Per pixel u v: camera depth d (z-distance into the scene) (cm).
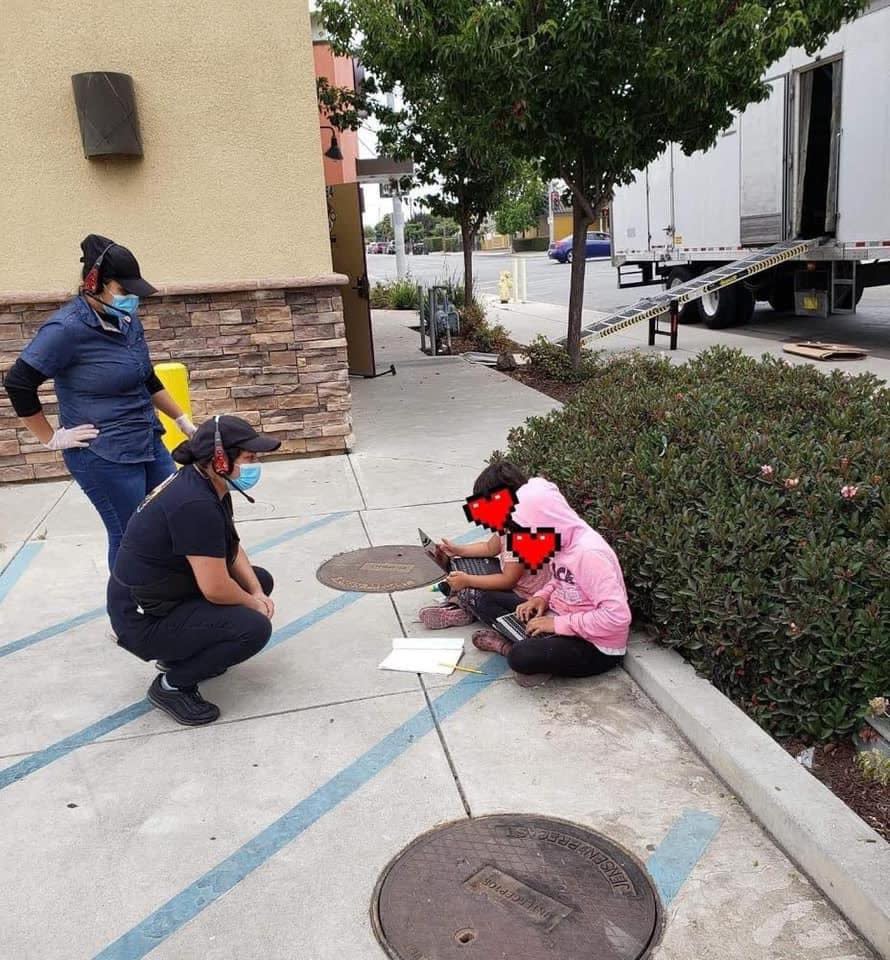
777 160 1261
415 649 399
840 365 1075
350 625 430
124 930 243
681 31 849
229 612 338
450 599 432
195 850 275
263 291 709
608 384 618
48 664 402
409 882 254
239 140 680
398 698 359
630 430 498
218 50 664
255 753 326
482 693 360
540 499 356
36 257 667
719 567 350
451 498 625
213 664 340
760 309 1769
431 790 298
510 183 1603
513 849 266
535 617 370
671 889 247
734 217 1378
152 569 325
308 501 635
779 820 262
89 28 643
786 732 322
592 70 866
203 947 236
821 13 880
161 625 335
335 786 303
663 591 359
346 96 1453
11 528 597
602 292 2436
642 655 361
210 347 712
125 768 320
